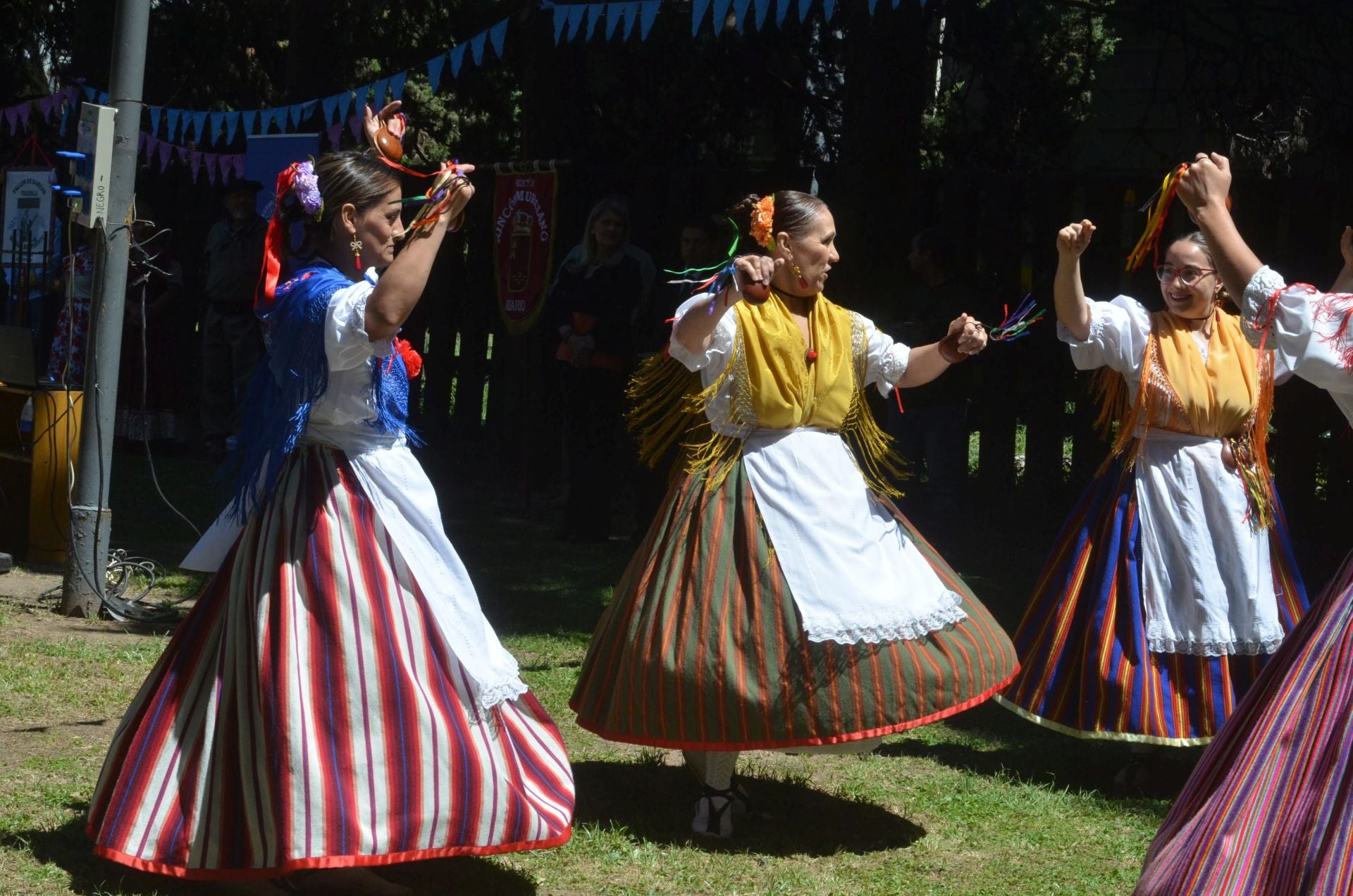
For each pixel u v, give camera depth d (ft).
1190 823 10.02
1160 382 15.48
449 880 12.57
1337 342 10.00
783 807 14.87
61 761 14.90
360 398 11.85
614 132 39.52
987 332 14.96
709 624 13.17
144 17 21.08
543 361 33.50
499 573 26.00
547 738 12.64
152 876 12.17
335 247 12.12
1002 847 13.88
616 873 12.92
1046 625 15.94
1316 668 9.86
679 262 34.14
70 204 21.43
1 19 50.49
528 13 33.37
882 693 13.05
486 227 36.01
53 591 22.72
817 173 33.53
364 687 11.30
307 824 10.99
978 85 39.63
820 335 13.82
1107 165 41.75
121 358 38.83
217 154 38.09
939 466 28.96
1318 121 31.81
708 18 37.99
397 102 12.53
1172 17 32.65
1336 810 9.42
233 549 12.21
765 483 13.58
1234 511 15.42
